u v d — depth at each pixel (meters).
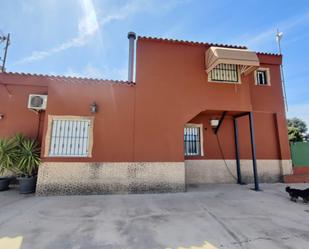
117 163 8.32
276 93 12.37
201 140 11.23
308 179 11.38
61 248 3.78
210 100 9.39
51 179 7.83
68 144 8.27
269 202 7.09
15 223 4.95
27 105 9.65
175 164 8.66
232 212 5.95
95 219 5.30
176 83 9.28
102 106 8.64
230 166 11.24
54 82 8.50
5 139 8.57
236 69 9.89
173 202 6.98
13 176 9.17
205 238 4.23
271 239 4.18
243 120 11.93
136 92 8.95
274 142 11.93
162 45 9.50
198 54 9.71
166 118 8.95
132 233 4.46
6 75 9.59
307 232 4.54
